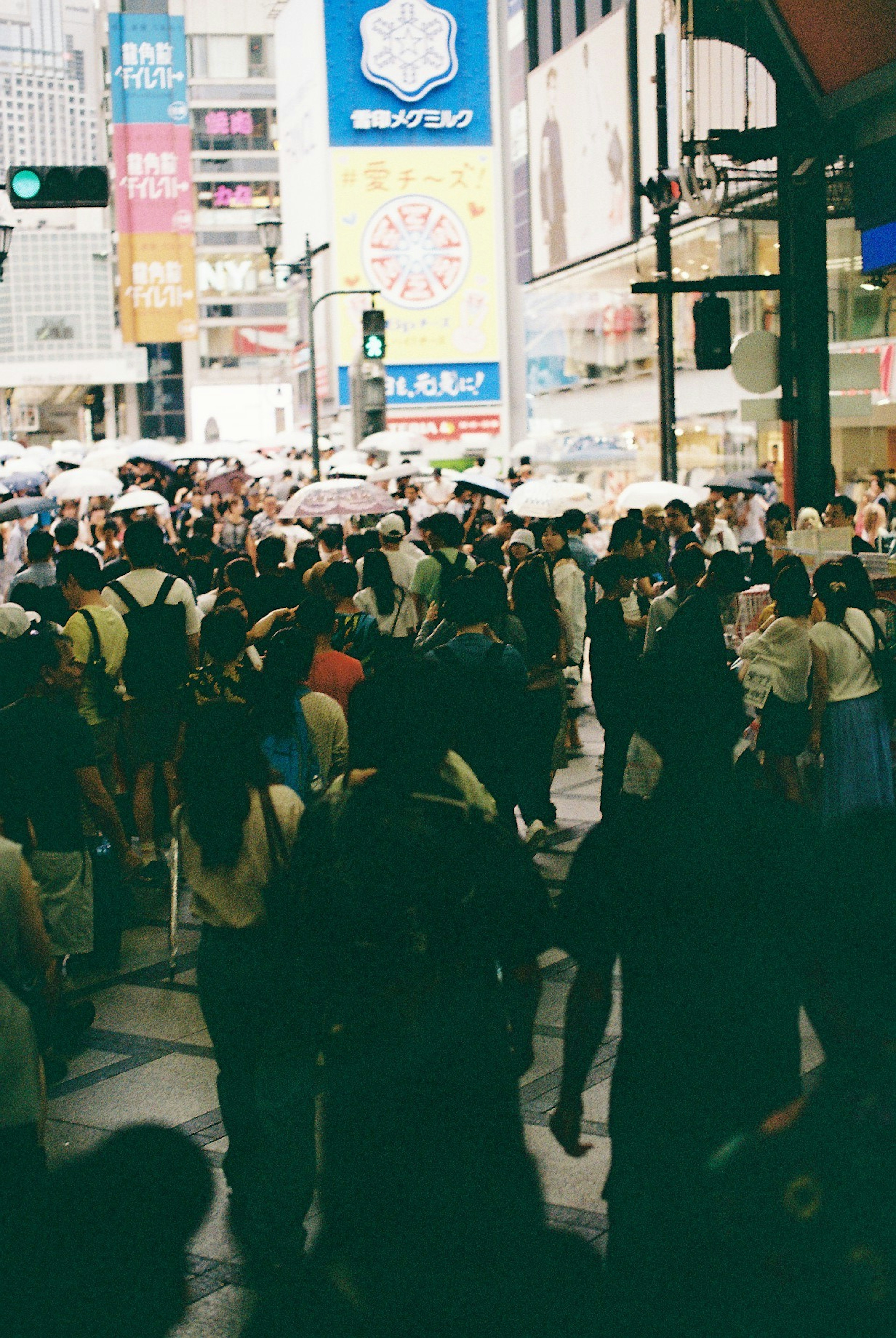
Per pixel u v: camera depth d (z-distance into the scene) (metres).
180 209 76.75
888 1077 2.84
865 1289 2.66
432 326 59.19
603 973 3.80
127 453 30.80
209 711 4.53
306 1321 4.22
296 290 68.50
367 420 29.11
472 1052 4.04
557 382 44.84
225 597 8.26
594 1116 5.50
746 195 17.50
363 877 3.94
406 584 12.26
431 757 4.03
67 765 6.56
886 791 8.01
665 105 22.64
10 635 7.39
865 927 3.07
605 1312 3.70
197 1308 4.32
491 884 4.00
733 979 3.58
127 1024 6.81
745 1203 2.96
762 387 14.77
